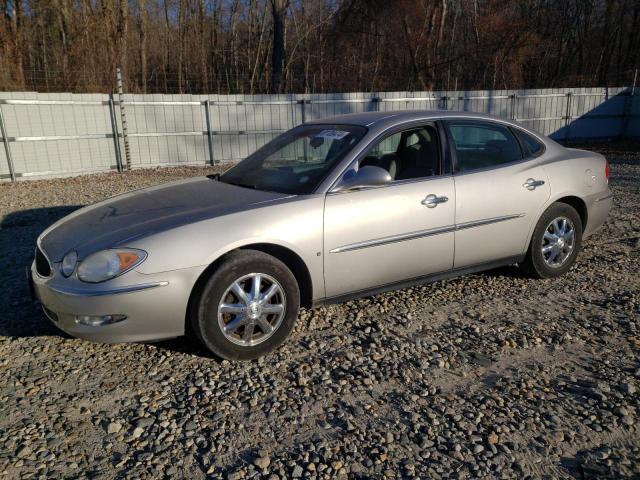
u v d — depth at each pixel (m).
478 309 4.36
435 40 26.77
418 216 4.09
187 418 2.97
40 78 18.31
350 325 4.08
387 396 3.16
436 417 2.95
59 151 12.54
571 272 5.19
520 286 4.84
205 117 14.29
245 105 14.56
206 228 3.42
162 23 30.94
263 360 3.59
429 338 3.87
